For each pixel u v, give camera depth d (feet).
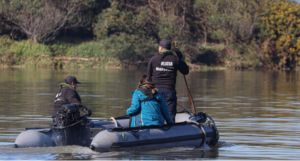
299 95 104.47
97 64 295.28
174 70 43.32
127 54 302.45
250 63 337.11
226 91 115.96
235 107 77.71
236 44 348.18
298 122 58.18
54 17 303.27
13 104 79.25
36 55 287.48
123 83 141.69
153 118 38.63
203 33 371.56
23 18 294.25
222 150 38.83
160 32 326.44
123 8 350.64
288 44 344.69
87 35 341.62
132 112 38.96
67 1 322.34
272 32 346.13
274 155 36.50
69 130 38.96
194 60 337.31
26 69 247.91
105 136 35.53
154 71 43.52
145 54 309.42
